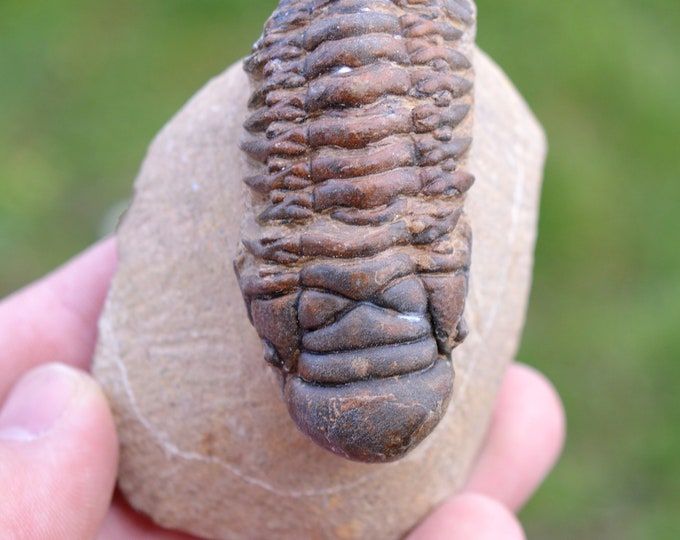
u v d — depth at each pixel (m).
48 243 0.33
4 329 0.22
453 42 0.17
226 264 0.19
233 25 0.36
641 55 0.35
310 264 0.16
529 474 0.23
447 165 0.16
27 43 0.36
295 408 0.16
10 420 0.19
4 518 0.18
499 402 0.24
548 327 0.31
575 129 0.34
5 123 0.34
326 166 0.16
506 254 0.21
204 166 0.20
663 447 0.29
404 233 0.16
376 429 0.15
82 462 0.19
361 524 0.20
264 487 0.19
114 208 0.33
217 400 0.19
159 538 0.21
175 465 0.20
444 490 0.20
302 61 0.16
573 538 0.28
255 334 0.19
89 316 0.23
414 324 0.16
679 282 0.31
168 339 0.20
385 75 0.16
